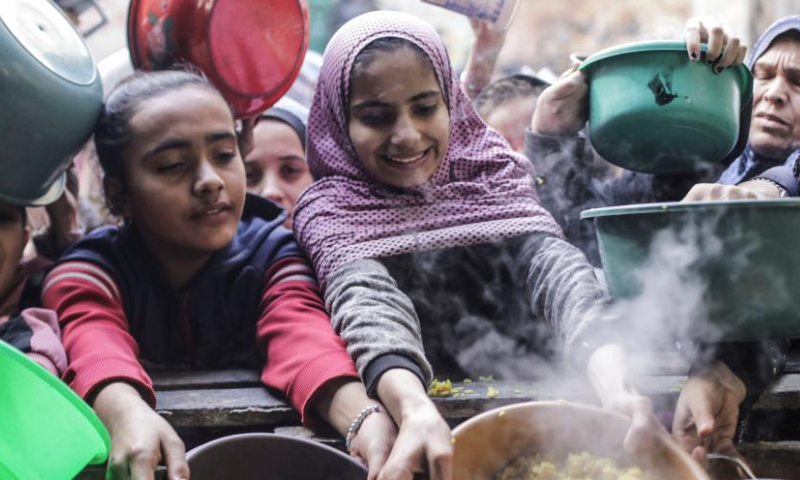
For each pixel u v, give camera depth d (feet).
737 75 5.39
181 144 5.15
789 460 4.69
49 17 5.26
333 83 5.57
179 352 5.56
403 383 4.32
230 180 5.30
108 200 5.43
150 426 4.16
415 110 5.37
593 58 5.51
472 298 5.47
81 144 5.23
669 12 11.62
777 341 5.02
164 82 5.31
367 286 4.99
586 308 4.84
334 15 10.03
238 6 5.65
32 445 3.75
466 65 7.86
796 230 4.13
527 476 4.08
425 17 10.48
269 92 5.88
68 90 4.94
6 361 3.69
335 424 4.56
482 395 4.90
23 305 5.63
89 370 4.57
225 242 5.32
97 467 4.31
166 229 5.22
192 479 3.95
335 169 5.75
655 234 4.25
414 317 4.93
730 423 4.55
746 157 6.90
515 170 5.74
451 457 3.84
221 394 5.04
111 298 5.23
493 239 5.38
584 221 6.16
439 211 5.49
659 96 5.22
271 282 5.48
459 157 5.72
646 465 4.03
